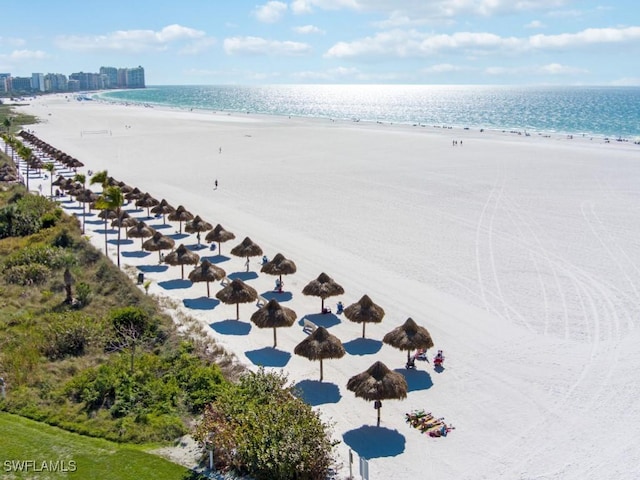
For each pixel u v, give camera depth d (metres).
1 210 48.22
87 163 85.50
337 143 116.06
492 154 97.12
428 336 25.50
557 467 18.70
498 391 23.56
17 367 23.55
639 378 24.36
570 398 22.94
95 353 25.84
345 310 29.16
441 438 20.36
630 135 138.75
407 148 107.00
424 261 40.06
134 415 20.59
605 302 32.66
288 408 18.97
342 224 50.06
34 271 35.09
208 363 25.17
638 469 18.58
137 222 44.28
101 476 16.92
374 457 19.20
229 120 182.88
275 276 37.47
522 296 33.62
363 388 20.94
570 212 54.28
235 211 54.62
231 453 17.92
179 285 35.75
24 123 154.12
